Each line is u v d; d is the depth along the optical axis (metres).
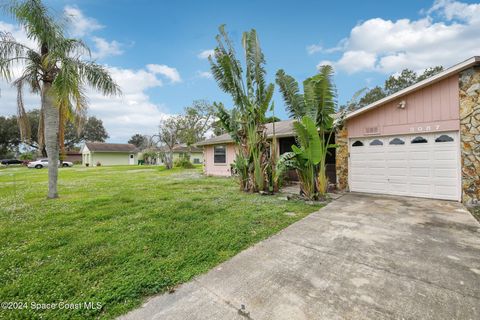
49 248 3.48
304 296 2.27
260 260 3.05
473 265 2.78
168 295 2.36
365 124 7.72
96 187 9.78
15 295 2.36
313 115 6.68
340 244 3.50
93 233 4.08
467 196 5.93
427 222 4.46
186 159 24.23
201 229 4.22
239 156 8.28
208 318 2.01
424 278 2.53
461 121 5.98
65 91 6.51
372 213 5.18
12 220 4.93
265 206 5.94
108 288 2.45
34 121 23.16
